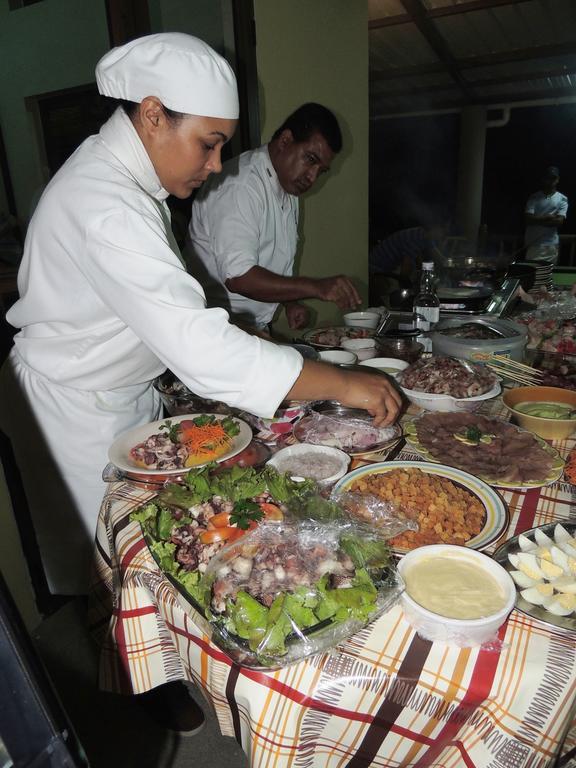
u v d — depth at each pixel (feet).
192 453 4.25
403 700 2.58
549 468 3.93
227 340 3.78
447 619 2.51
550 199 21.36
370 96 27.73
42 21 10.19
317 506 3.23
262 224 7.66
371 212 37.58
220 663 2.82
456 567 2.91
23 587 6.77
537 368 5.87
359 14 13.26
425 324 6.72
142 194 4.06
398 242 16.72
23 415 5.43
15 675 1.67
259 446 4.45
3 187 11.97
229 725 3.17
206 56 3.88
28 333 5.13
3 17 10.54
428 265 6.82
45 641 6.68
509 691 2.49
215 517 3.26
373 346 6.70
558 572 2.85
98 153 4.22
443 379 5.12
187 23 10.08
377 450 4.39
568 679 2.48
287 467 4.07
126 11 9.45
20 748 1.71
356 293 7.00
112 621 3.89
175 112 3.89
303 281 7.07
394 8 16.14
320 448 4.32
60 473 5.49
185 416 4.92
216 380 3.83
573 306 7.51
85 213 3.93
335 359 6.01
